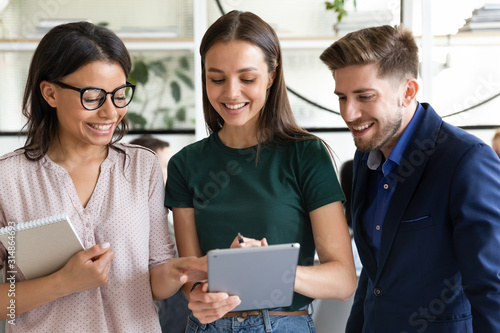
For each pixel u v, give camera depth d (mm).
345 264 1303
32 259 1164
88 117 1188
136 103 3559
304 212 1365
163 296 1301
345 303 2037
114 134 1359
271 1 3520
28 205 1227
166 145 3492
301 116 3596
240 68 1266
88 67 1170
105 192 1273
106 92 1189
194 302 1187
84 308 1227
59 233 1133
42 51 1205
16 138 3492
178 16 3531
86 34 1189
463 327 1308
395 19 3492
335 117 3596
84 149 1285
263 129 1391
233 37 1268
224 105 1317
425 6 3309
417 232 1290
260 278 1129
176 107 3574
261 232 1324
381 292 1360
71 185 1250
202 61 1400
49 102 1229
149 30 3379
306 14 3525
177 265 1239
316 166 1344
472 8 3432
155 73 3547
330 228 1326
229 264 1082
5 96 3461
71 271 1153
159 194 1353
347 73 1296
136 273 1264
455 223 1229
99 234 1248
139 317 1266
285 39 3363
